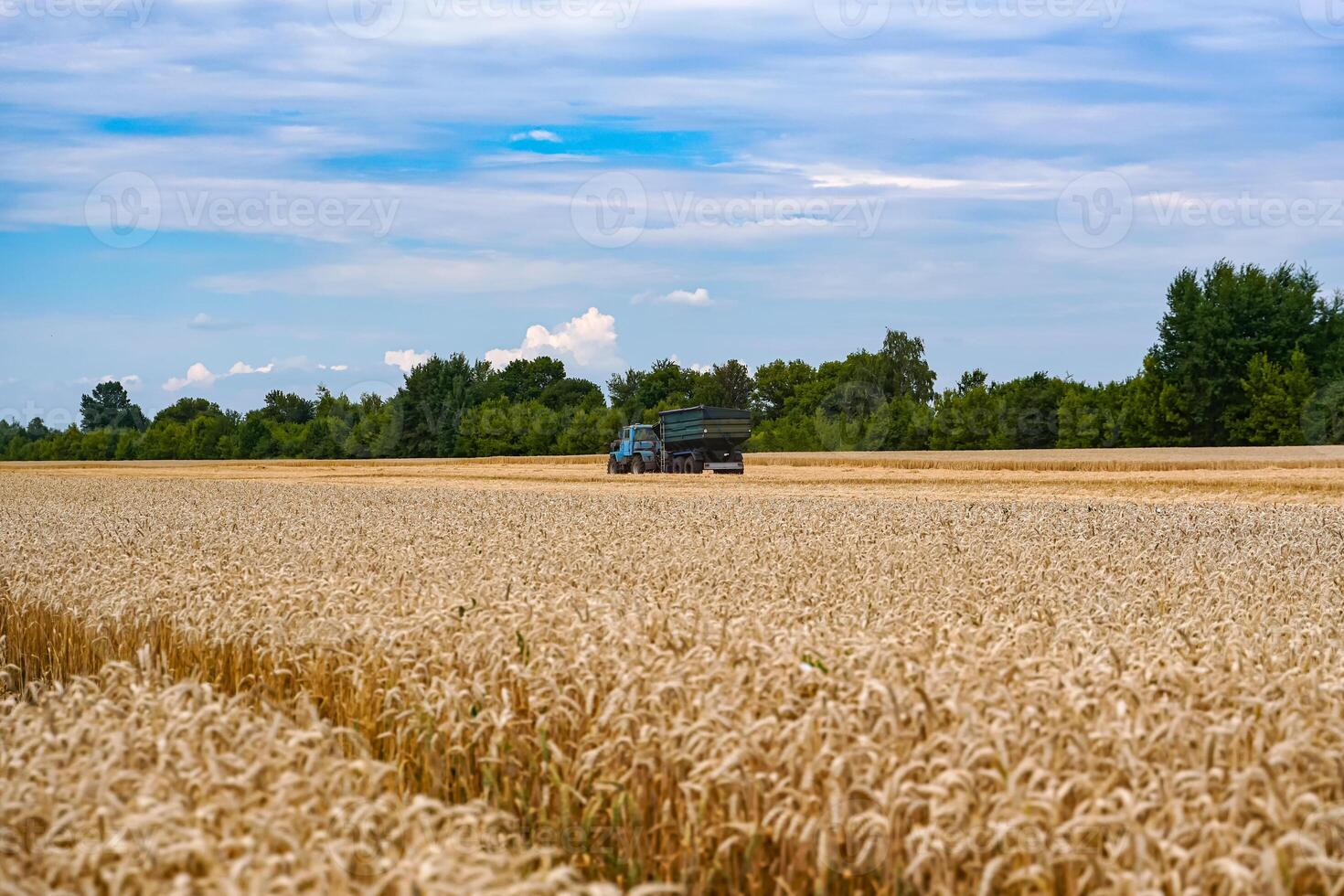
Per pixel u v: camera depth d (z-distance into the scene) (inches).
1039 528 839.1
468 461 3016.7
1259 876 177.6
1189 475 1707.7
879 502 1202.0
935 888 195.9
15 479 2409.0
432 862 171.0
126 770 218.4
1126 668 295.1
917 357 4569.4
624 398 5022.1
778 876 219.9
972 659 285.7
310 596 417.1
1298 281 3038.9
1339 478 1550.2
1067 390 3189.0
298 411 4726.9
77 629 449.1
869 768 212.7
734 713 250.2
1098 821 186.2
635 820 237.1
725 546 660.1
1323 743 235.3
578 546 650.8
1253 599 467.5
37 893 180.1
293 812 195.3
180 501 1349.7
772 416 4948.3
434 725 285.0
